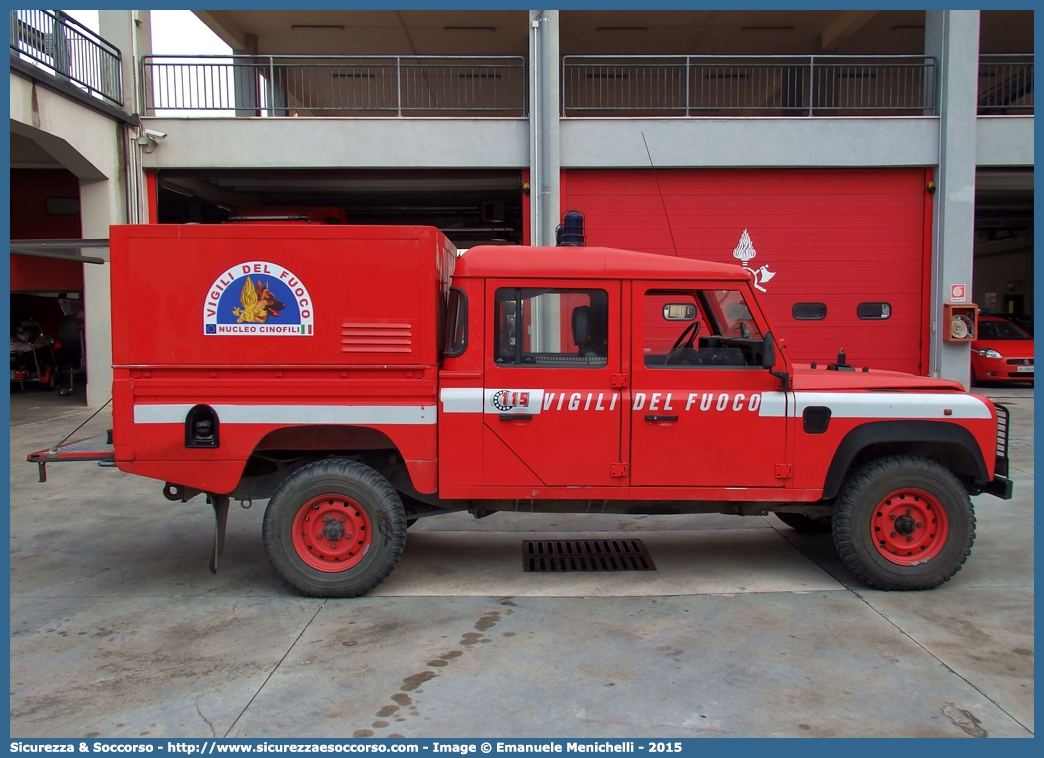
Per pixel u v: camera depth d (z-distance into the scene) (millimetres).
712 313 4383
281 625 3883
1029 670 3314
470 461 4281
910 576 4301
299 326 4176
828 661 3416
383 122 11875
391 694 3119
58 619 3984
